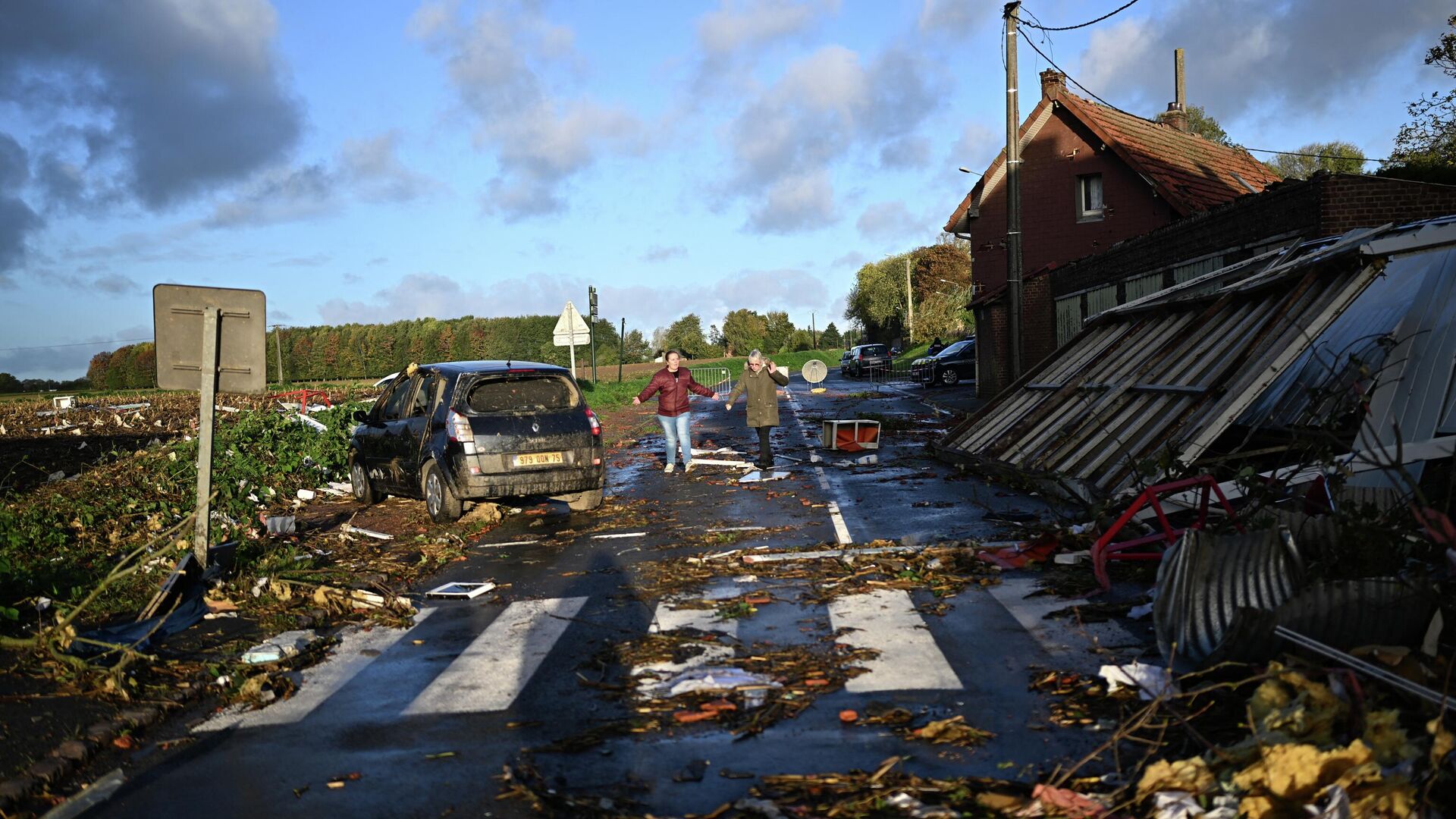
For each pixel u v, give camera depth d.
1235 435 10.73
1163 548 7.71
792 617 6.75
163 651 6.45
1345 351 8.80
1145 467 8.51
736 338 122.62
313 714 5.33
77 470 17.83
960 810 3.75
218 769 4.62
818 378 21.47
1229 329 10.90
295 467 15.55
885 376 58.50
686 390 15.95
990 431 15.20
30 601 7.66
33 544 9.89
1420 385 7.97
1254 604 5.29
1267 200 15.15
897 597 7.18
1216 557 5.36
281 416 19.94
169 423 29.09
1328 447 7.56
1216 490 7.23
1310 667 4.18
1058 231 33.84
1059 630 6.13
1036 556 7.97
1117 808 3.62
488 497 11.34
